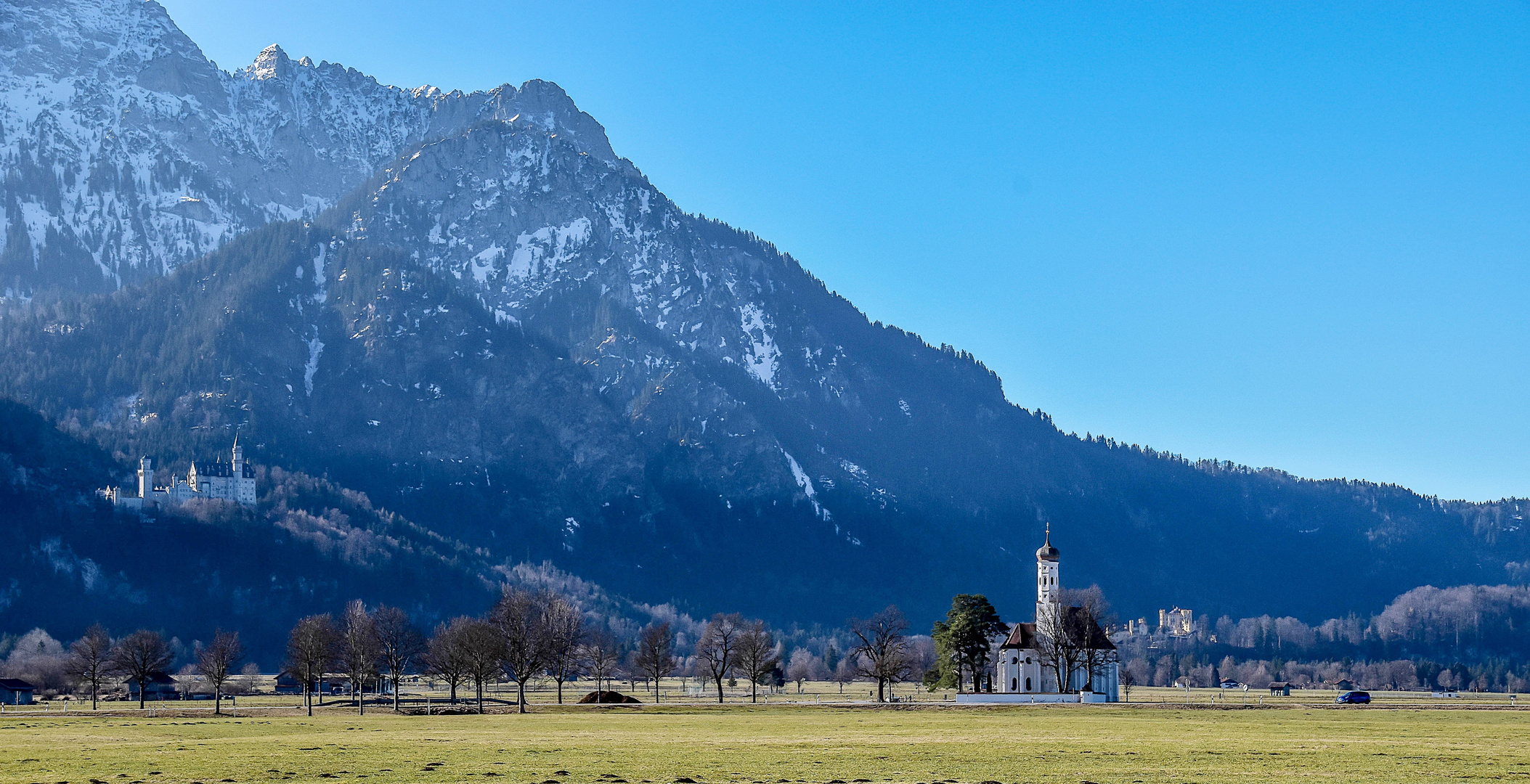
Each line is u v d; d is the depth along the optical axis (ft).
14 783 374.84
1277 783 370.94
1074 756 444.55
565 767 410.31
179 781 377.71
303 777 386.73
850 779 378.12
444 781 374.22
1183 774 392.27
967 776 385.70
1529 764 422.82
